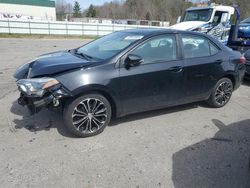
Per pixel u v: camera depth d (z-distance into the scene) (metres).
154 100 4.20
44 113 4.46
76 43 19.77
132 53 3.87
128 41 4.07
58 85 3.38
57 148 3.43
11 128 3.91
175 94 4.40
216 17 10.69
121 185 2.76
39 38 24.02
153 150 3.48
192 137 3.89
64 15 79.69
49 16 56.22
